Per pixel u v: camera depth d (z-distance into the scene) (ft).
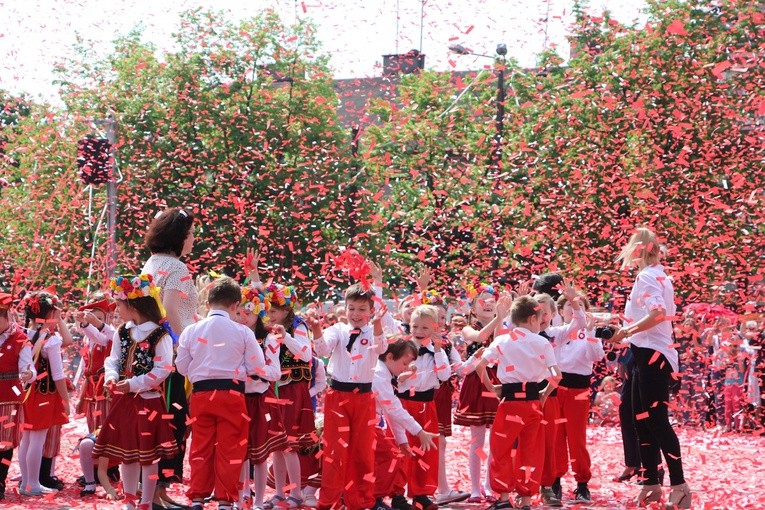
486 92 84.43
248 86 91.76
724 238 54.19
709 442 40.63
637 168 65.92
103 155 57.77
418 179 82.12
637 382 23.62
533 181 69.31
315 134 90.58
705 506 22.59
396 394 23.79
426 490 23.11
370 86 93.45
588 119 71.51
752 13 63.82
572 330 26.09
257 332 22.71
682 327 46.26
